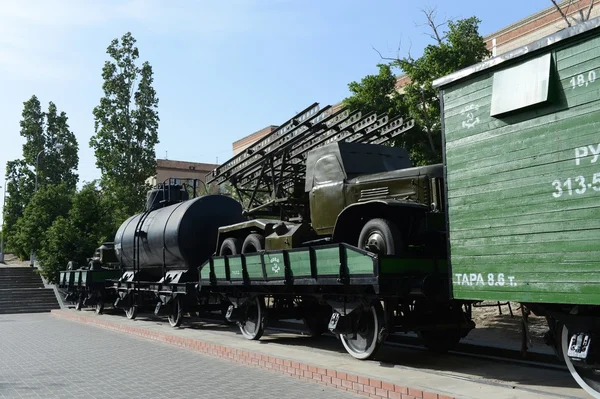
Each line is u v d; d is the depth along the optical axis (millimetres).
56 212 36531
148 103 36281
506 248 6445
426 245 8938
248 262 11578
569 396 6102
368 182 9633
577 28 5781
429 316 9203
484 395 6180
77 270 23328
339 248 8812
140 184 35656
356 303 8906
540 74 6137
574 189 5793
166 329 14727
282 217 12398
